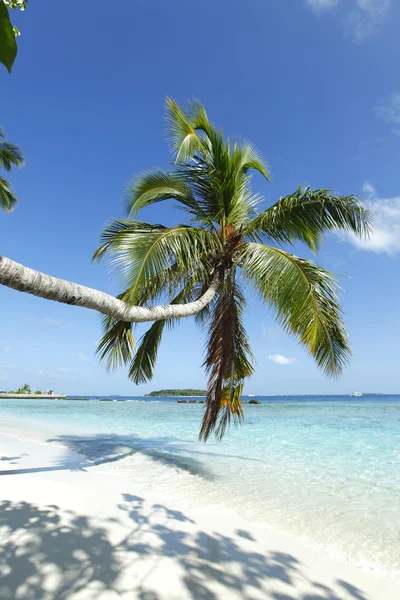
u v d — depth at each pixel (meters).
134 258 5.36
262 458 8.66
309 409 30.56
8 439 11.18
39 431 13.67
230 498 5.46
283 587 2.97
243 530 4.17
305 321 5.86
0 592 2.61
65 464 7.49
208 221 7.50
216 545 3.70
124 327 7.43
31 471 6.61
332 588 2.99
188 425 16.11
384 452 9.52
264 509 4.98
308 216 7.14
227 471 7.29
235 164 7.85
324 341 6.12
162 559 3.30
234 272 7.33
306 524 4.43
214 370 6.43
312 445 10.62
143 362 8.82
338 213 6.89
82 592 2.68
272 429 14.69
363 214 6.54
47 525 3.89
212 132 7.62
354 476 6.95
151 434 13.02
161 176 7.45
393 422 17.44
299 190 6.61
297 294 6.03
